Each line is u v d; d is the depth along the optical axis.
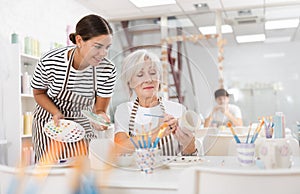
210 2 5.83
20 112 3.73
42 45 4.72
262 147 1.43
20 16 4.28
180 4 5.94
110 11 6.27
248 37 7.36
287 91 7.18
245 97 7.32
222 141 2.40
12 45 3.79
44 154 2.01
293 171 0.96
